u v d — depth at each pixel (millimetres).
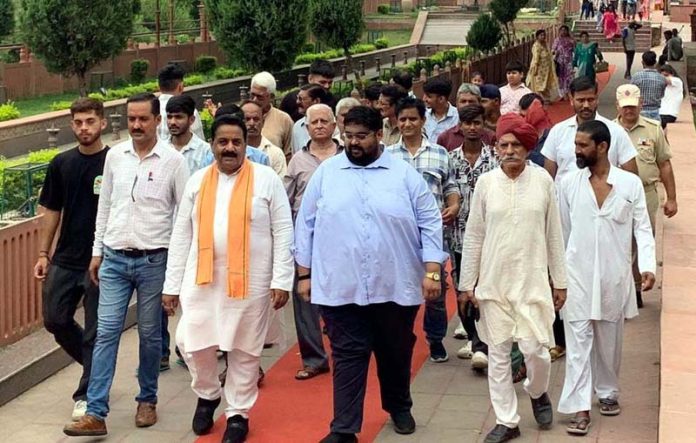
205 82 26312
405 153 7922
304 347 7969
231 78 27906
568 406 6758
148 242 6988
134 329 9398
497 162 8047
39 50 23109
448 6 55531
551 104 25656
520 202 6562
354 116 6504
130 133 7043
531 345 6543
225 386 6848
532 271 6582
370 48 39312
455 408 7340
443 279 8070
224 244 6645
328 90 10375
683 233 9367
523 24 46031
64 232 7305
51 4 22641
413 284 6633
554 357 8227
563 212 6949
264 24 21156
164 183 7020
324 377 8016
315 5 29297
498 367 6629
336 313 6527
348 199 6504
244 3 21266
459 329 8938
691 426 5555
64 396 7852
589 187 6809
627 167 7992
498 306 6598
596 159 6801
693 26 35344
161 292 7055
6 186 9258
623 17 45312
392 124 9336
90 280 7184
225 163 6680
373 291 6484
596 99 8016
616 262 6801
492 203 6590
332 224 6500
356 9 29547
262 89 9164
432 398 7539
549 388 7637
